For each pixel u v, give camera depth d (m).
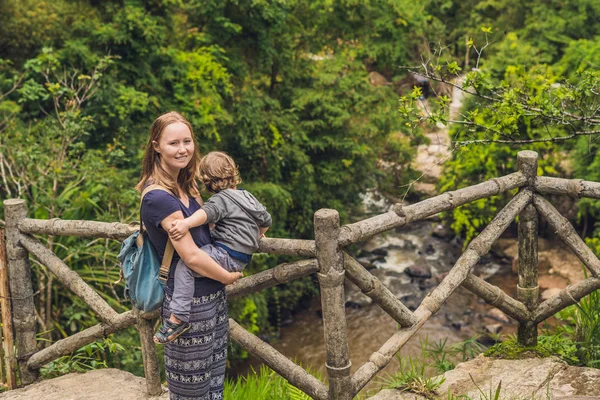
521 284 4.66
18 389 4.60
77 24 15.49
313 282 19.80
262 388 4.52
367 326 17.50
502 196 20.02
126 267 3.28
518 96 5.30
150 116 15.88
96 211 10.28
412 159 22.61
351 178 20.55
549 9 23.44
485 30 5.27
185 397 3.33
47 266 4.60
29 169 10.02
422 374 4.51
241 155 18.47
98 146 14.91
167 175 3.12
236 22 18.72
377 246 22.20
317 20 20.84
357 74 20.50
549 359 4.58
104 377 4.65
